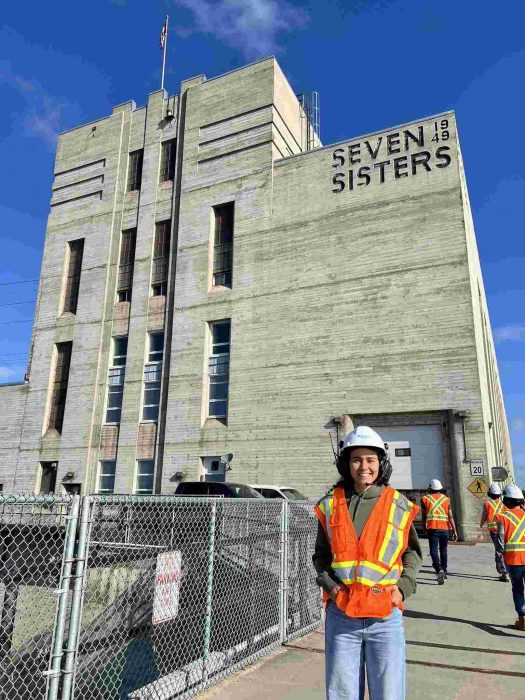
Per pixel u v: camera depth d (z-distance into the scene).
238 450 22.42
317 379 21.66
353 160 23.41
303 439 21.27
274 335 23.05
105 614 5.08
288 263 23.64
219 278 25.55
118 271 28.62
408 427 19.59
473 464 18.08
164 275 27.14
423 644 6.46
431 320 20.09
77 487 26.06
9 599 4.47
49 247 31.25
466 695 4.85
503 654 6.07
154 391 25.62
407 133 22.56
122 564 5.24
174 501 5.08
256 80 26.91
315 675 5.30
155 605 4.88
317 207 23.64
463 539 17.61
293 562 7.17
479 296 26.81
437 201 21.20
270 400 22.36
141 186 29.14
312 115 31.86
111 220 29.56
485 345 28.05
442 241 20.69
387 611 2.92
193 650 5.39
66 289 30.25
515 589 7.25
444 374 19.38
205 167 27.23
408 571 3.07
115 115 31.39
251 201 25.38
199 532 5.72
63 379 28.58
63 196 31.70
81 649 4.86
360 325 21.36
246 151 26.22
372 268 21.75
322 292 22.53
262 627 6.26
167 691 4.60
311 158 24.41
